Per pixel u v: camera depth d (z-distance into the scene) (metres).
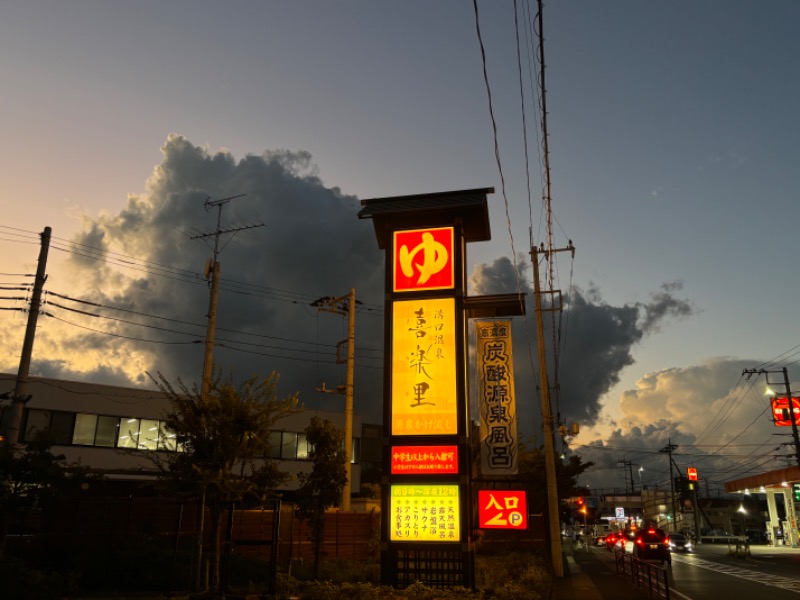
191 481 15.49
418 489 17.05
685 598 20.23
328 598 15.21
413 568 16.73
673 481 90.88
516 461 17.83
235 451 15.74
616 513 110.06
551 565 28.81
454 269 18.39
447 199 19.20
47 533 19.16
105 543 20.11
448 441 17.19
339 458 22.64
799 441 51.78
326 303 31.95
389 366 17.98
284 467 43.66
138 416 38.28
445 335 17.92
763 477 58.97
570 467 39.34
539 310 30.08
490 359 18.72
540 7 12.47
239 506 24.00
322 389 30.00
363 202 19.64
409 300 18.34
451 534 16.64
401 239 18.92
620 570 30.39
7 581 14.73
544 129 17.42
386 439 17.45
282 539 24.61
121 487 31.48
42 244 26.08
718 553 50.38
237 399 16.36
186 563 19.12
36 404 34.62
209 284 33.00
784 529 67.00
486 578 19.02
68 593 15.66
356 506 37.25
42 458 19.02
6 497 17.59
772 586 23.88
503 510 17.52
